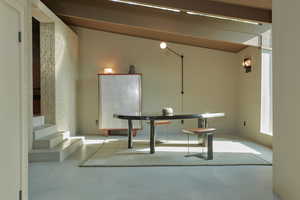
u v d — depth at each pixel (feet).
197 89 24.40
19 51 7.38
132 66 23.24
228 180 10.65
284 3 8.57
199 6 14.67
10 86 6.78
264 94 18.72
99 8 18.99
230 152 15.83
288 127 8.35
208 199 8.70
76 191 9.48
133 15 18.76
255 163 13.15
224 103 24.32
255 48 19.65
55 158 14.01
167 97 24.43
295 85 7.92
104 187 9.90
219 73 24.32
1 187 6.28
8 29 6.70
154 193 9.26
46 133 16.66
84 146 18.22
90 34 24.25
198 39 21.83
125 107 22.49
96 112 24.29
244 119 22.17
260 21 14.56
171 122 23.75
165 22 18.56
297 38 7.80
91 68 24.31
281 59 8.80
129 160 14.02
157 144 18.79
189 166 12.78
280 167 8.89
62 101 19.90
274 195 9.02
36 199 8.72
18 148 7.24
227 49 23.54
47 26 18.13
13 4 6.96
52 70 18.20
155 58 24.35
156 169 12.33
